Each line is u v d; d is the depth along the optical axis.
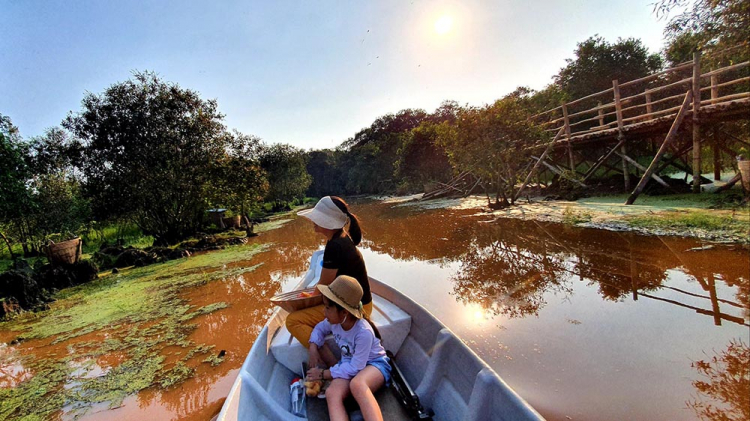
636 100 18.19
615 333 3.80
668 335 3.65
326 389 2.56
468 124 13.00
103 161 14.25
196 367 4.40
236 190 17.34
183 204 15.88
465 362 2.61
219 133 16.34
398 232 11.81
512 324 4.28
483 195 19.48
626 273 5.48
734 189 9.58
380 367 2.65
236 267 9.66
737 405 2.61
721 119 9.40
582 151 17.23
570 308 4.55
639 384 2.96
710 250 5.84
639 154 15.67
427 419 2.51
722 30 6.77
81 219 15.13
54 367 4.82
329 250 2.97
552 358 3.47
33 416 3.75
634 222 8.10
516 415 2.03
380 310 3.82
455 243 9.14
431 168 25.52
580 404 2.80
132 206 14.57
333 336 2.93
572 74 20.31
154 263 11.43
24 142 12.16
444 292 5.67
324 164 47.78
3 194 10.20
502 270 6.45
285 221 21.44
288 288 7.28
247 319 5.80
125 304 7.30
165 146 14.71
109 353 5.05
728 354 3.23
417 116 48.38
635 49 19.14
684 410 2.62
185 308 6.63
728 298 4.31
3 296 7.88
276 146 32.97
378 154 37.62
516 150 12.99
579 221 9.23
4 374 4.80
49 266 9.94
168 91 14.97
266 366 3.09
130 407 3.73
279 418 2.54
